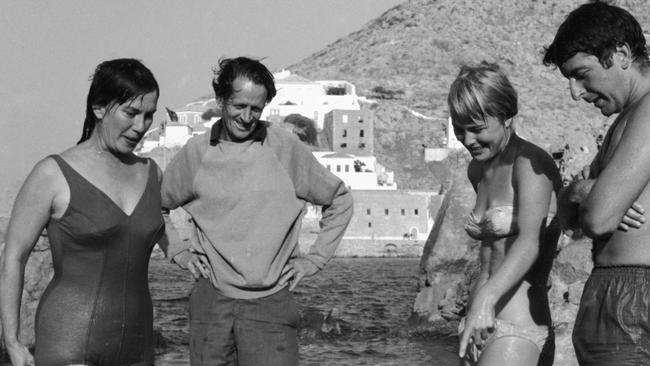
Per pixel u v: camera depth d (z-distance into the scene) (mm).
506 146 5340
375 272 70438
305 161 6141
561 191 4672
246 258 5934
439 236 20625
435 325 19922
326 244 6230
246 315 5945
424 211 115500
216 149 6059
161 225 5246
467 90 5180
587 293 4367
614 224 4156
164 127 157500
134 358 5109
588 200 4227
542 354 5262
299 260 6160
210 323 6004
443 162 170750
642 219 4172
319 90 161000
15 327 4969
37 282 13680
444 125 181750
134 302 5086
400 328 20641
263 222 5973
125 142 4988
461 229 20391
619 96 4398
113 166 5078
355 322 22797
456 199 20781
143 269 5164
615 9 4355
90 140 5102
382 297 38156
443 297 20188
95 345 4934
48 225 5020
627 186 4113
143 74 4945
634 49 4340
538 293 5301
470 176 5766
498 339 5176
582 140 15898
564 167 15062
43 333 4961
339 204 6254
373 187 124375
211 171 6031
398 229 114812
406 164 175375
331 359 16188
